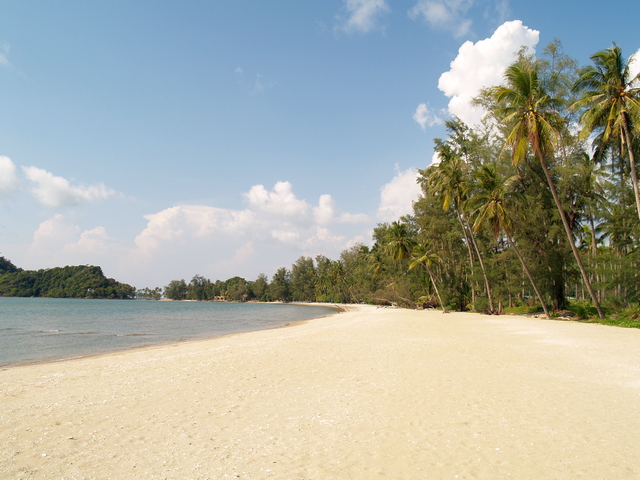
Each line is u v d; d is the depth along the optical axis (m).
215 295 190.75
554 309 35.19
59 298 157.38
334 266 113.44
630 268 27.67
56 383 10.42
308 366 11.77
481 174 32.84
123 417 7.25
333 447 5.57
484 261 44.22
